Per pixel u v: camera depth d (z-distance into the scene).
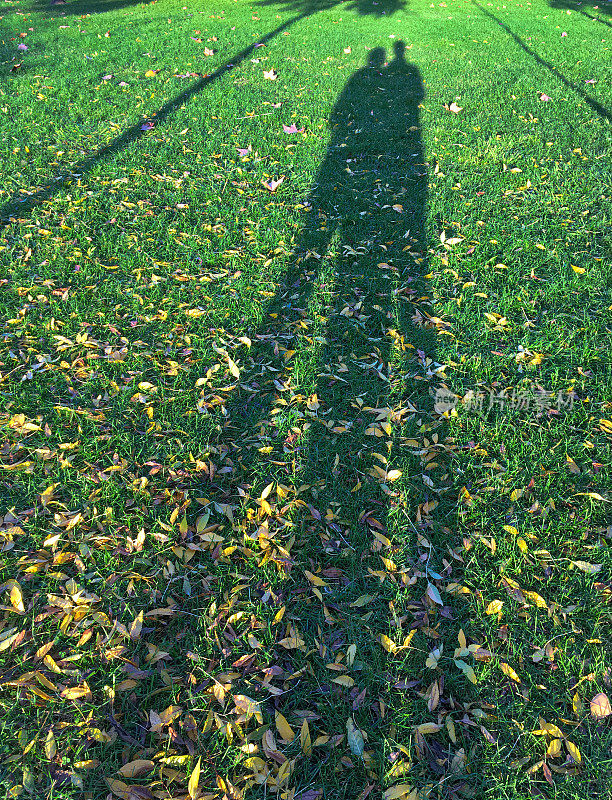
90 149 5.50
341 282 3.76
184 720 1.77
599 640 1.94
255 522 2.34
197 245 4.09
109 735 1.71
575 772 1.65
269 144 5.62
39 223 4.30
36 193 4.70
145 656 1.92
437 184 4.92
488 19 11.35
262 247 4.08
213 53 8.77
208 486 2.50
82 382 3.01
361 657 1.92
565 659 1.89
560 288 3.60
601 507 2.37
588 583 2.11
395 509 2.37
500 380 3.00
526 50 9.03
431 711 1.78
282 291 3.69
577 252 3.94
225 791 1.60
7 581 2.10
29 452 2.63
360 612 2.06
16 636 1.93
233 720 1.76
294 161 5.34
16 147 5.44
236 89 7.14
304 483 2.51
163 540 2.26
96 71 7.82
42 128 5.93
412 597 2.10
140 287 3.66
